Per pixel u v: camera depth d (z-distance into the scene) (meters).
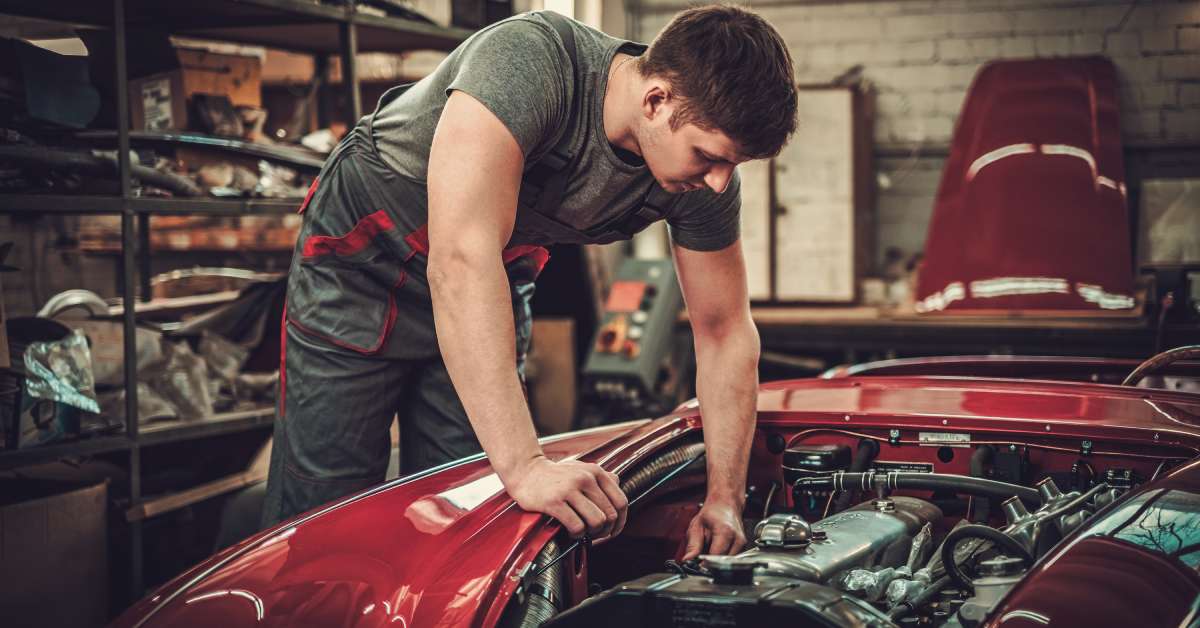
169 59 3.03
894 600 1.04
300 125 3.98
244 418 2.72
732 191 1.43
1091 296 4.77
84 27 3.21
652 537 1.37
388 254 1.54
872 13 5.71
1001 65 5.40
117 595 2.52
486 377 1.12
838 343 4.94
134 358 2.45
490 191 1.15
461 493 1.23
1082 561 0.92
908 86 5.69
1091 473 1.34
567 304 4.96
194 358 2.77
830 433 1.52
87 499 2.29
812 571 1.00
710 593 0.89
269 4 2.82
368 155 1.50
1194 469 1.11
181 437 2.56
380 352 1.57
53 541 2.20
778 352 5.36
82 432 2.38
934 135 5.67
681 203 1.39
